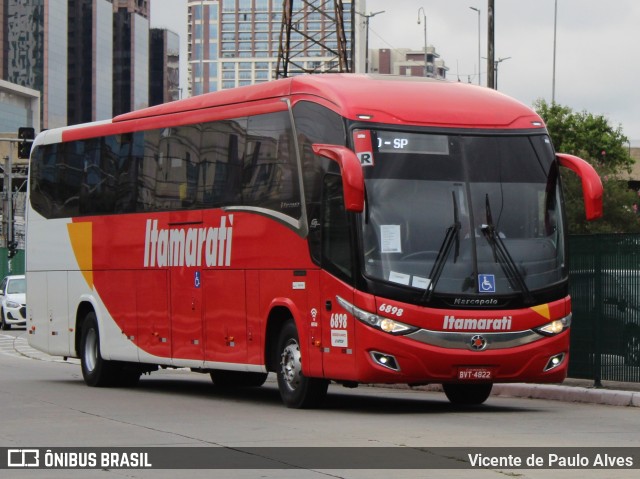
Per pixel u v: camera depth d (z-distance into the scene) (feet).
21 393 66.33
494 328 50.62
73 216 75.41
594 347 63.87
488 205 51.52
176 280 64.44
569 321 52.60
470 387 58.34
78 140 75.36
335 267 51.37
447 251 50.62
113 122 71.82
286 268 54.80
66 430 46.11
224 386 73.82
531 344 51.29
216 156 61.11
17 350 116.47
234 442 41.60
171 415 52.37
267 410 54.70
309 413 52.75
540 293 51.55
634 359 61.41
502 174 52.21
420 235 50.55
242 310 58.29
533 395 62.95
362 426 46.52
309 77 54.90
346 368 50.83
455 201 51.21
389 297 49.80
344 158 48.93
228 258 59.52
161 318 65.98
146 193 67.92
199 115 63.10
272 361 56.85
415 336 49.85
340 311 51.01
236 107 59.77
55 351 77.61
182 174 64.34
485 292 50.62
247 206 58.03
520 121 53.47
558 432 44.24
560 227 52.85
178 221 64.39
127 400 61.67
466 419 49.52
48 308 78.38
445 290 50.21
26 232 81.00
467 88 54.90
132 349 68.85
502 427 46.03
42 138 79.71
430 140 51.72
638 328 61.21
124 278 69.82
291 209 54.54
